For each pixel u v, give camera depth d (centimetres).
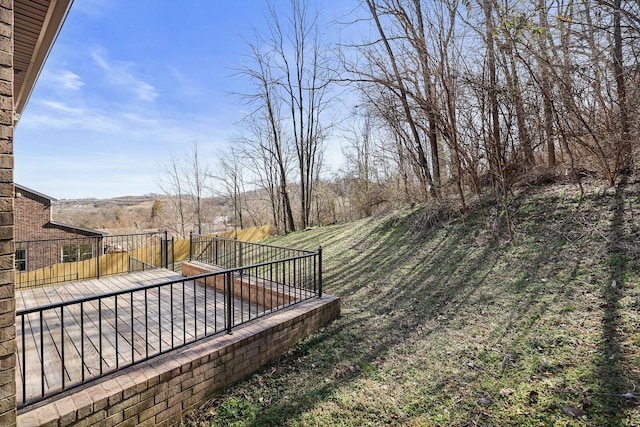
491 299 388
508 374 254
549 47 452
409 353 314
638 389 206
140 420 229
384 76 671
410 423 223
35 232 1442
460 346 308
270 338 327
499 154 551
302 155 1544
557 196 554
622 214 439
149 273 671
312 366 313
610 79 443
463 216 636
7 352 175
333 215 1620
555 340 280
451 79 554
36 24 295
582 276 368
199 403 263
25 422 187
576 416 197
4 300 175
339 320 416
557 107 493
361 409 243
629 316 280
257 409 256
